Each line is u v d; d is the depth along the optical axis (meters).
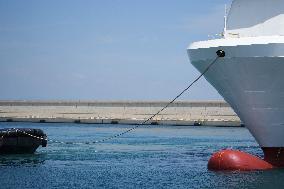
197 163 37.16
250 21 27.64
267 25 27.16
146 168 34.22
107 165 36.03
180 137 73.06
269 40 25.27
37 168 34.03
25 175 30.70
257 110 27.48
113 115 123.06
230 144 57.62
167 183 27.55
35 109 128.50
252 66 25.98
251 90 26.97
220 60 26.70
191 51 28.20
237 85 27.19
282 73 25.81
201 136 76.12
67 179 29.19
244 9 27.88
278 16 26.94
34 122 124.81
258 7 27.45
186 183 27.28
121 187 26.53
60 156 42.16
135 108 122.00
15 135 41.31
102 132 84.56
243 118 28.64
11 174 31.09
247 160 28.78
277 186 24.55
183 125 114.31
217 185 25.45
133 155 43.62
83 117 125.12
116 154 44.41
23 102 129.38
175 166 35.31
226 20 28.45
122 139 66.56
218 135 79.75
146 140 65.00
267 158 28.77
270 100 26.92
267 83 26.42
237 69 26.50
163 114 118.75
